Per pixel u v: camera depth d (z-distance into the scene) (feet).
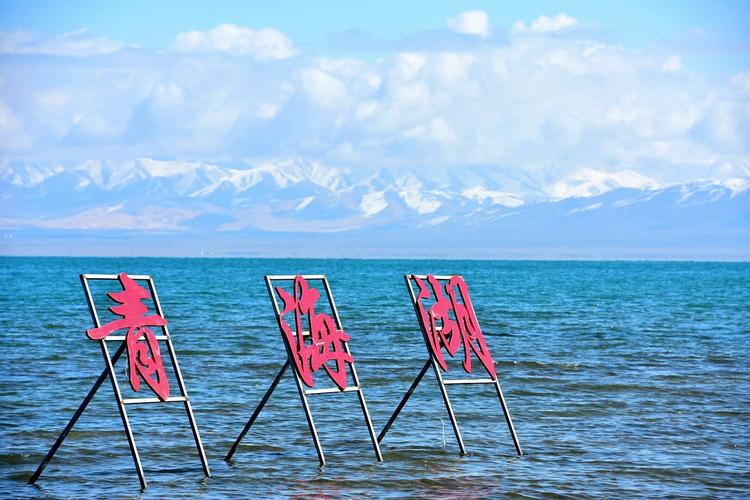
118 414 80.89
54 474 61.98
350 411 84.53
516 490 59.52
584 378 104.63
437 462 66.23
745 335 159.22
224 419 79.97
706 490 59.82
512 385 99.40
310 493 58.54
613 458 67.56
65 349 127.85
